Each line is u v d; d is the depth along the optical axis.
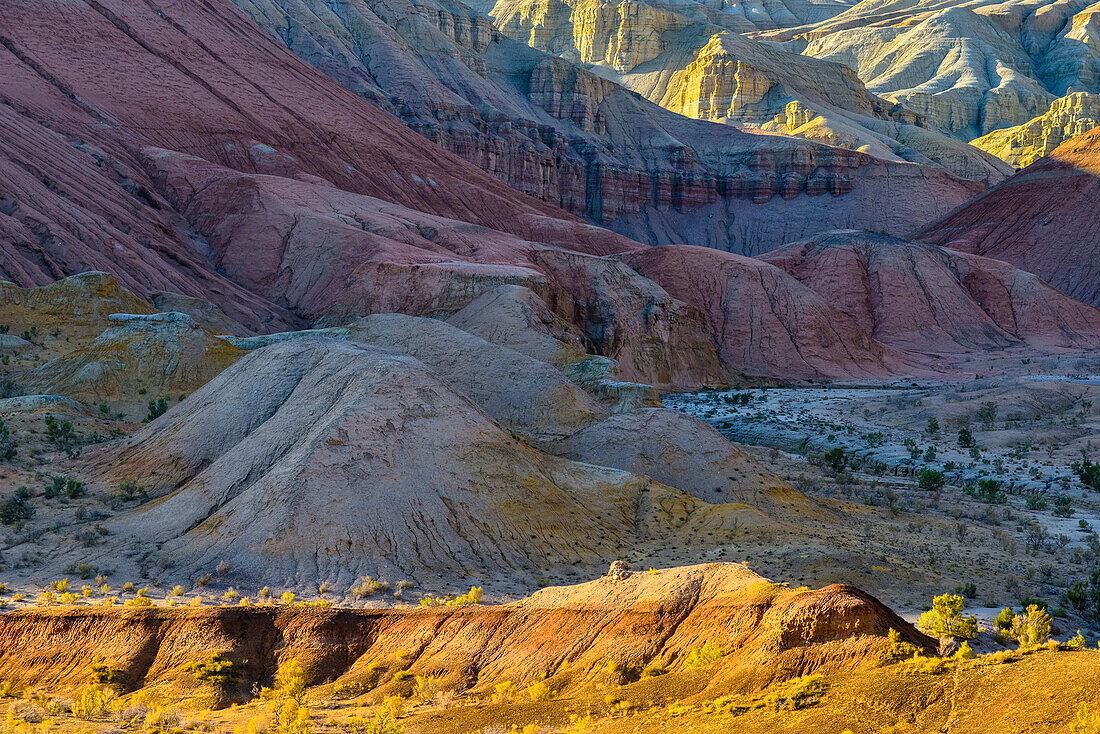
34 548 50.00
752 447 104.62
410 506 52.91
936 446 105.31
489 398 84.25
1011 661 23.78
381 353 64.94
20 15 148.88
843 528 63.56
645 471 69.69
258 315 125.25
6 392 80.94
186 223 139.62
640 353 145.25
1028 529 70.12
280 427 58.81
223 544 49.59
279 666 36.00
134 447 64.00
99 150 136.88
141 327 87.25
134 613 37.81
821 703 23.91
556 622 34.22
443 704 30.97
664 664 30.48
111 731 27.53
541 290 132.62
